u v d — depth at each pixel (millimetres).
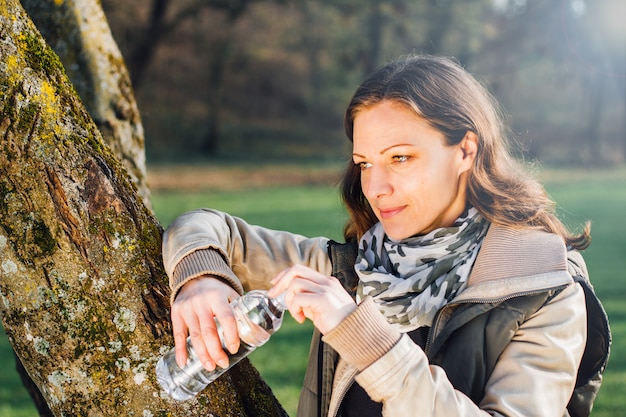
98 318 1413
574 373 1416
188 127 30750
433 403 1245
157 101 30484
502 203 1566
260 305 1308
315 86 34344
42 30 2238
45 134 1430
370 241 1690
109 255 1439
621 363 5938
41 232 1403
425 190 1526
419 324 1550
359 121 1538
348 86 33156
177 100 30859
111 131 2314
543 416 1350
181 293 1403
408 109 1501
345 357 1272
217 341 1312
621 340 6562
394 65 1576
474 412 1270
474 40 28000
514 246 1528
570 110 38062
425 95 1513
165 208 15992
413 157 1514
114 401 1403
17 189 1409
